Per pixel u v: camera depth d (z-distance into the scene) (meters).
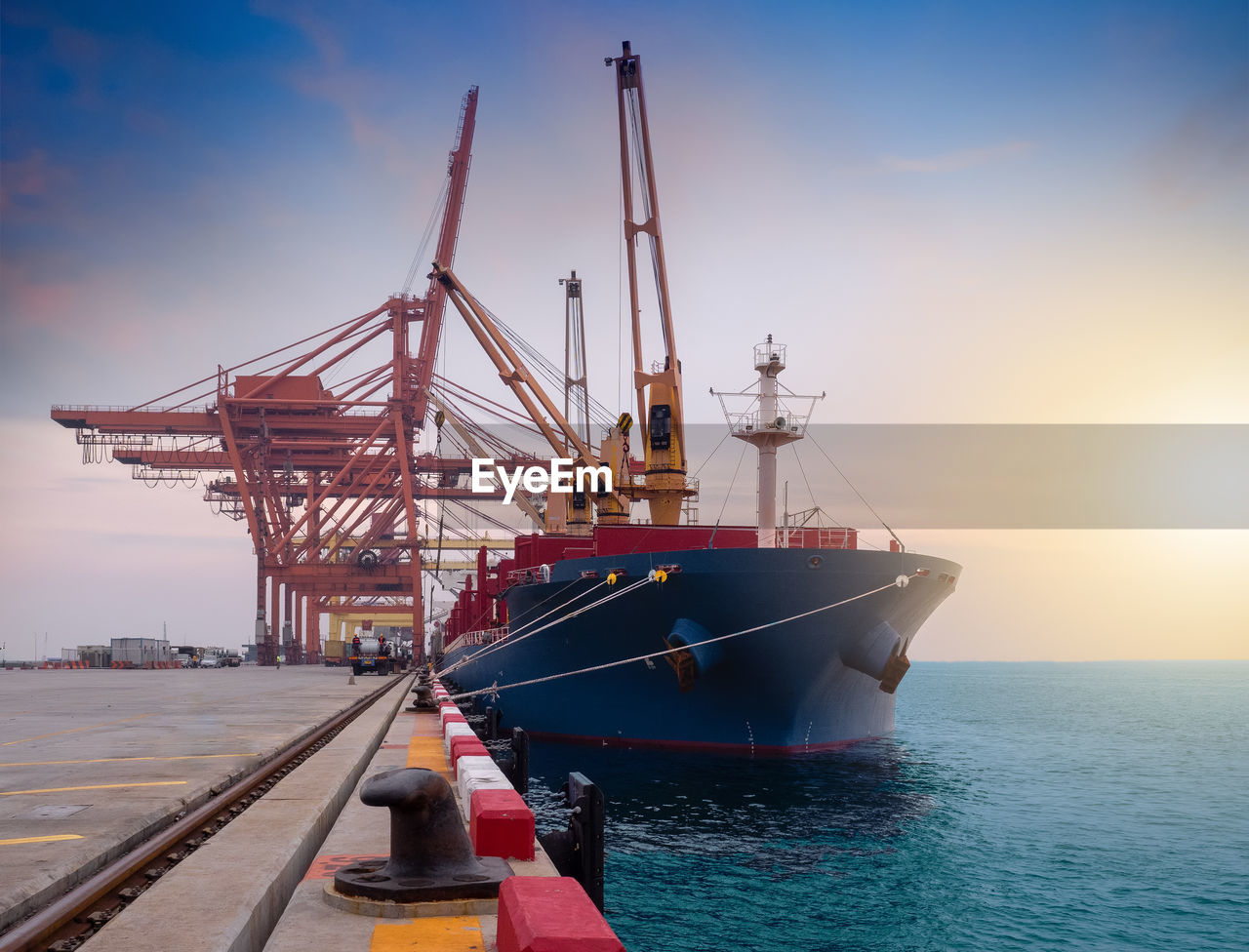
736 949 14.38
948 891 17.95
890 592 29.73
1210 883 19.09
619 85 55.03
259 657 109.62
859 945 14.75
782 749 32.25
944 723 69.62
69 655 116.94
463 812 7.98
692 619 30.11
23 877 6.63
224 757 15.66
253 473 112.62
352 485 107.81
